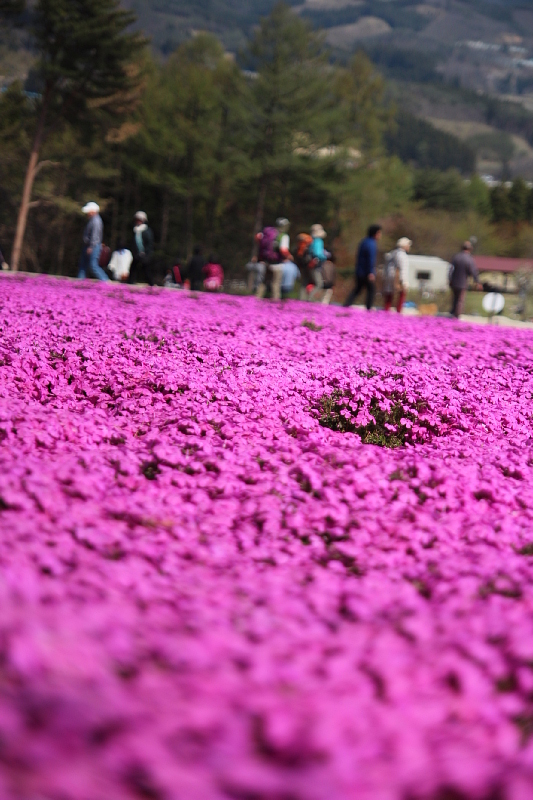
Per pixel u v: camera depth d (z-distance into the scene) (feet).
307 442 16.05
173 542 10.43
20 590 7.30
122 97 123.24
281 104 155.63
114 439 15.29
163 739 5.12
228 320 36.04
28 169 120.98
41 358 22.41
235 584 9.02
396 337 35.86
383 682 6.46
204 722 5.41
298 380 22.62
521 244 301.02
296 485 13.24
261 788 4.80
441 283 225.76
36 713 5.20
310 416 19.67
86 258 63.67
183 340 27.78
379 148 183.21
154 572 9.25
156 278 142.10
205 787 4.77
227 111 163.94
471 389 24.39
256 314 42.19
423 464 14.39
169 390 20.45
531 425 21.20
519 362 31.86
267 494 12.84
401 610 8.37
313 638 7.31
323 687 6.28
